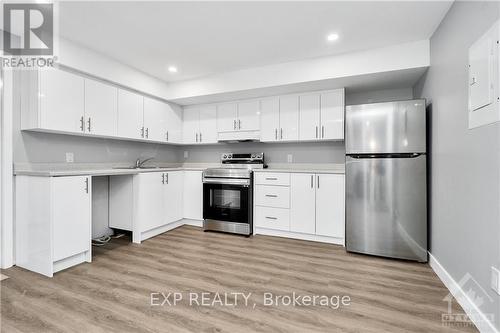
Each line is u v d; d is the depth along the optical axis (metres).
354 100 3.55
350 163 2.77
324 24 2.26
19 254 2.35
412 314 1.65
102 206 3.25
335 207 3.00
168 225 3.63
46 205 2.18
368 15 2.12
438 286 2.03
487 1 1.45
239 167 3.97
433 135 2.40
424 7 2.00
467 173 1.70
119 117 3.12
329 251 2.81
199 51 2.80
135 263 2.45
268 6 2.00
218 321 1.56
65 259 2.31
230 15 2.13
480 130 1.53
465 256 1.73
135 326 1.51
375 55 2.70
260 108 3.68
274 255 2.68
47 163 2.65
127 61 3.08
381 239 2.64
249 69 3.29
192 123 4.18
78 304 1.74
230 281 2.09
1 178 2.29
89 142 3.11
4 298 1.81
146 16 2.14
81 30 2.37
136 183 3.09
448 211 2.02
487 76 1.45
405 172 2.54
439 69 2.23
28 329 1.48
